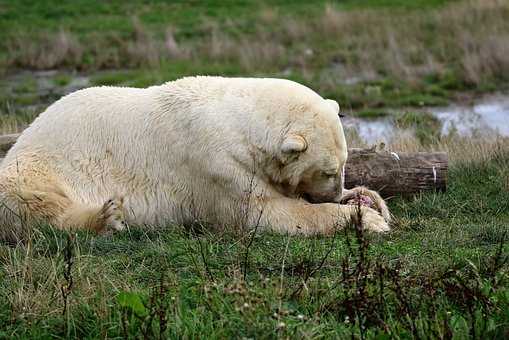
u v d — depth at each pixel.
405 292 7.89
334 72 30.27
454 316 7.62
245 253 9.53
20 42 33.53
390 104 26.69
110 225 11.20
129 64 32.00
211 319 7.57
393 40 32.38
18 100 26.91
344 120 24.69
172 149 11.63
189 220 11.84
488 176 13.77
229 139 11.29
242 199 11.39
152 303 7.61
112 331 7.61
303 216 11.31
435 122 22.41
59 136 11.76
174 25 37.44
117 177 11.76
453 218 11.55
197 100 11.59
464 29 33.47
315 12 38.91
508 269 8.67
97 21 37.69
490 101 26.86
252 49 32.22
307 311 7.94
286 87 11.54
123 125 11.80
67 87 29.05
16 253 9.84
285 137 11.14
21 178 11.31
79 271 8.62
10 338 7.65
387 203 12.80
